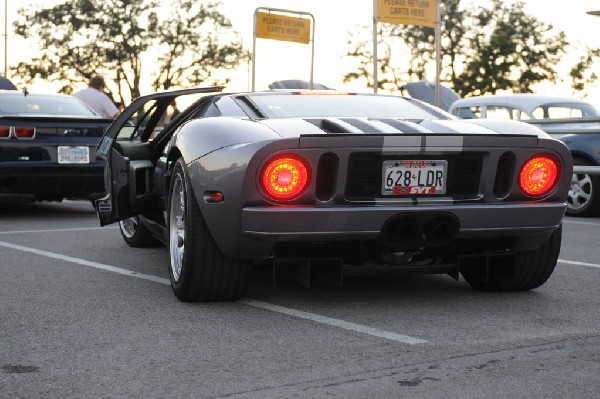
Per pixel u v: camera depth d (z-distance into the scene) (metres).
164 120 5.66
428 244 3.96
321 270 4.09
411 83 16.09
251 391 2.77
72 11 65.44
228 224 3.87
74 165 8.65
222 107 4.57
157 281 4.90
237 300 4.30
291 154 3.74
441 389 2.77
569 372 2.96
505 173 4.04
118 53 65.00
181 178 4.21
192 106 4.98
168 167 4.65
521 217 4.02
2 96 9.25
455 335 3.55
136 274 5.14
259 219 3.76
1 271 5.27
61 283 4.82
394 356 3.20
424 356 3.20
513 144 3.98
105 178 5.56
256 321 3.82
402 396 2.70
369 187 3.85
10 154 8.45
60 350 3.30
